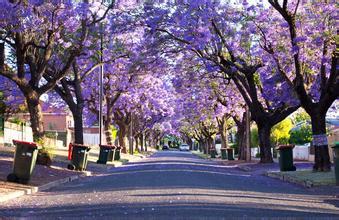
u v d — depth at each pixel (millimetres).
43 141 26641
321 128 24297
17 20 22625
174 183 19406
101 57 36000
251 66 33656
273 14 28203
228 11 29125
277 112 37188
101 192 16875
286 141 57594
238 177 25062
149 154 78812
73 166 27578
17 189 16938
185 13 28594
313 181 20031
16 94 36406
